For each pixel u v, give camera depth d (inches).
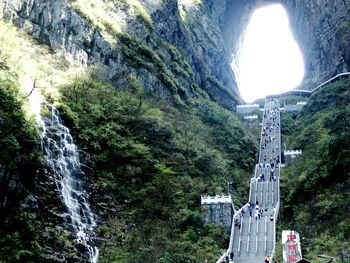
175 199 1951.3
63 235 1545.3
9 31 2362.2
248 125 3617.1
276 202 2236.7
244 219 2018.9
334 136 2214.6
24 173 1574.8
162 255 1640.0
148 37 3196.4
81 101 2181.3
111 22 2908.5
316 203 2033.7
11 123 1589.6
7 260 1302.9
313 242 1791.3
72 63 2588.6
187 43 3831.2
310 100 3567.9
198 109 3102.9
